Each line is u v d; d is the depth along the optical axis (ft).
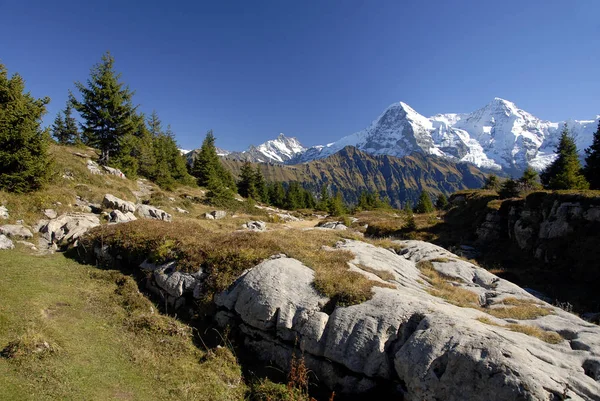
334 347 38.65
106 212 94.38
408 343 35.42
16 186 80.23
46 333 37.45
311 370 39.37
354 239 82.79
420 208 263.49
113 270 62.18
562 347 37.32
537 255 99.55
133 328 44.24
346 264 56.29
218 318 48.19
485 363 29.96
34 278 52.60
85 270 61.77
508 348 31.40
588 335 41.73
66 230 76.59
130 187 145.69
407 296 43.91
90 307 47.80
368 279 49.73
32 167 82.28
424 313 39.17
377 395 36.24
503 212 124.67
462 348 31.96
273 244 60.49
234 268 53.01
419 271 70.54
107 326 43.83
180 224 76.79
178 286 53.31
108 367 35.14
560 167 181.78
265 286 46.19
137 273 61.36
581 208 93.30
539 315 50.83
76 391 29.91
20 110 82.33
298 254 57.31
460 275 71.67
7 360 31.17
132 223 73.46
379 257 66.64
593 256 85.35
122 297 52.60
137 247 63.57
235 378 38.75
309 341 40.34
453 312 41.65
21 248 65.67
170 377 36.37
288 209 323.78
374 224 156.35
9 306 41.47
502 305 56.54
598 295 77.61
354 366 37.06
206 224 128.47
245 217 171.22
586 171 163.12
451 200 204.64
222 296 49.32
